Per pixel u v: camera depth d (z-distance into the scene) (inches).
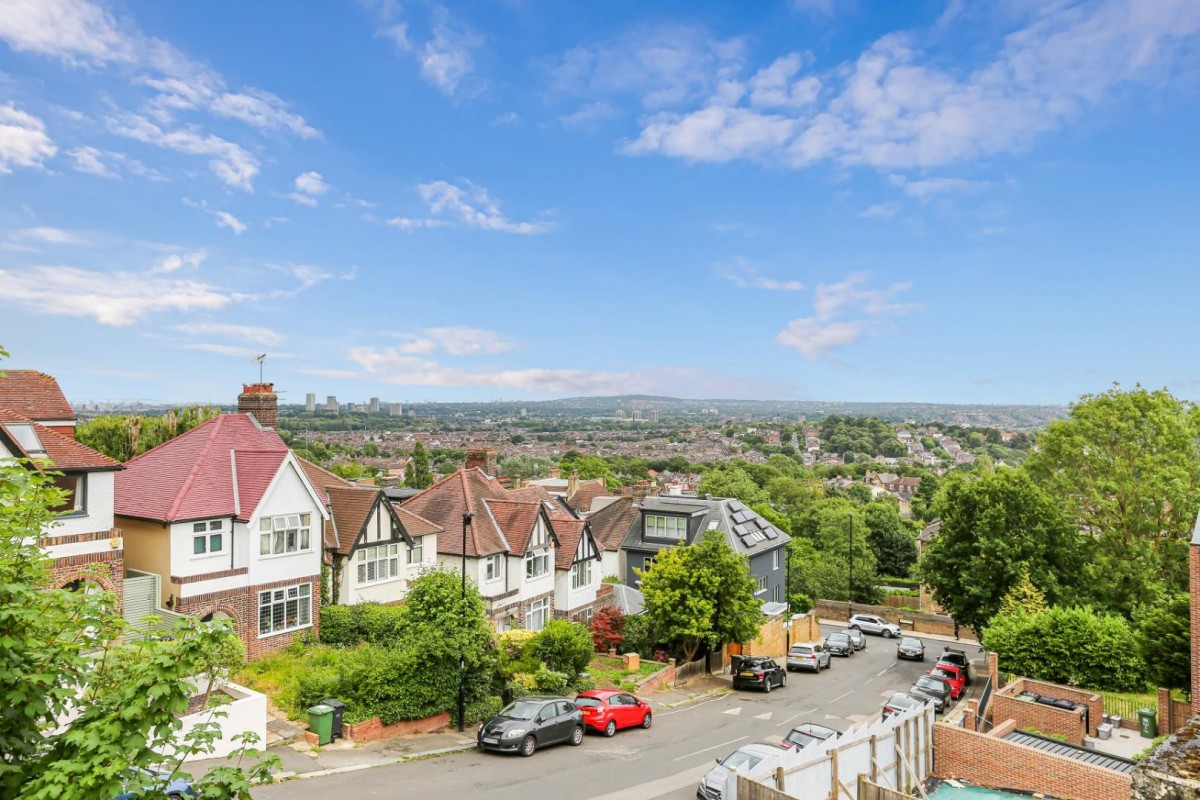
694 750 938.7
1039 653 1222.3
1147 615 1330.0
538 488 1915.6
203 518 1021.8
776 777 604.7
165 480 1069.1
